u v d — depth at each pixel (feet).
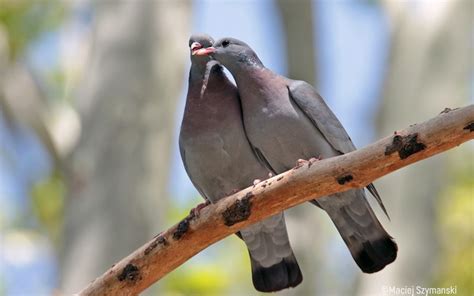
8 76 51.49
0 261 58.44
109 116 45.14
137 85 45.68
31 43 58.03
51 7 58.85
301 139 33.24
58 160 47.52
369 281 46.73
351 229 33.19
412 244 47.34
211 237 29.63
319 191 28.40
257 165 33.83
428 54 52.11
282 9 56.95
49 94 57.16
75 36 58.85
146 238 43.93
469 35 52.75
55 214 58.08
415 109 51.06
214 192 34.47
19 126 53.47
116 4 47.42
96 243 42.96
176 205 54.60
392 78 52.49
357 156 27.58
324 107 33.68
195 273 53.47
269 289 34.24
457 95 51.39
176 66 46.93
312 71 56.24
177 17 47.60
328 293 55.57
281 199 28.78
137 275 29.78
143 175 44.62
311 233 51.62
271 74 33.68
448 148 26.84
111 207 43.68
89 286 29.94
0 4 57.82
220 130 33.19
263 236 33.96
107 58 46.21
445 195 48.93
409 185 48.78
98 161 44.52
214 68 33.99
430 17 52.90
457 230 48.06
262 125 33.17
